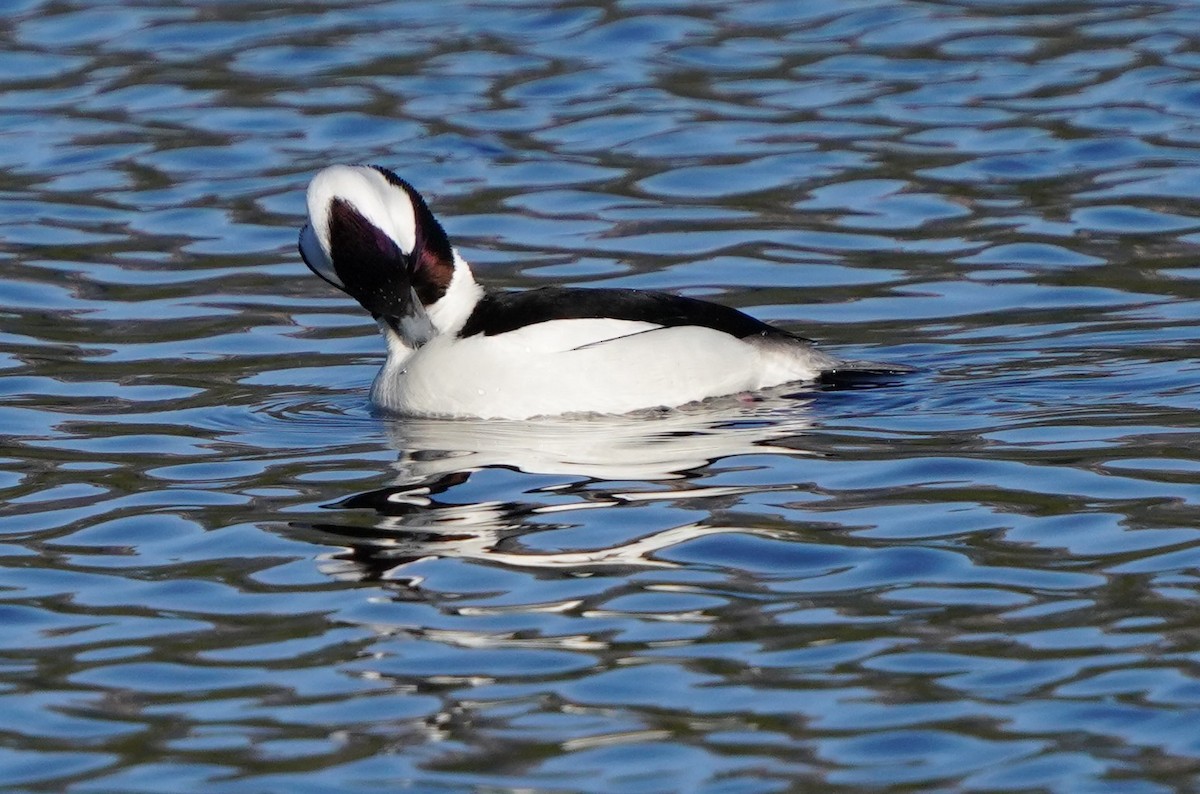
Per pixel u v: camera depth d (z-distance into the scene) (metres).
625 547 11.39
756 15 25.97
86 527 12.27
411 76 24.22
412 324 14.84
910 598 10.45
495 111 23.06
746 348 14.91
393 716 9.32
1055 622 10.05
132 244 19.86
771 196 20.52
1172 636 9.80
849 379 15.16
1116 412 13.92
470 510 12.23
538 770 8.74
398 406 14.91
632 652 9.90
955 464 12.79
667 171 21.25
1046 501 11.94
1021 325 16.67
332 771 8.80
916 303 17.52
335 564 11.37
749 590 10.65
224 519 12.32
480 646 10.05
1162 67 23.28
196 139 22.55
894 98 22.95
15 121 23.19
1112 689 9.26
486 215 20.27
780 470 12.81
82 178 21.64
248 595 10.95
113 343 17.11
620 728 9.09
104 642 10.35
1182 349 15.62
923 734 8.91
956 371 15.37
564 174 21.30
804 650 9.84
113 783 8.79
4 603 10.95
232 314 17.95
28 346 17.00
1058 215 19.58
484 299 15.23
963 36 24.81
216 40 25.75
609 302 14.95
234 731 9.24
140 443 14.22
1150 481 12.23
